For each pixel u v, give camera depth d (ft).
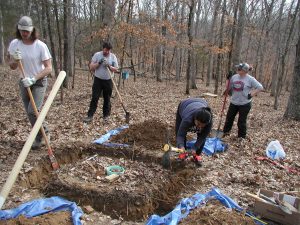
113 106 35.01
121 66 47.37
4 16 67.46
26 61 17.03
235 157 20.74
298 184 17.20
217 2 72.23
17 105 32.42
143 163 19.43
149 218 13.35
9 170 16.06
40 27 56.59
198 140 17.48
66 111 30.81
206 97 51.93
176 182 17.16
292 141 26.27
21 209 12.55
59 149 19.36
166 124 24.70
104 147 20.68
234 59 52.44
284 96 78.59
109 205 14.69
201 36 103.81
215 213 12.95
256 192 15.84
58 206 13.17
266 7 79.41
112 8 44.16
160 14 68.90
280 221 13.10
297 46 33.32
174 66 122.72
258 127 30.86
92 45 50.75
